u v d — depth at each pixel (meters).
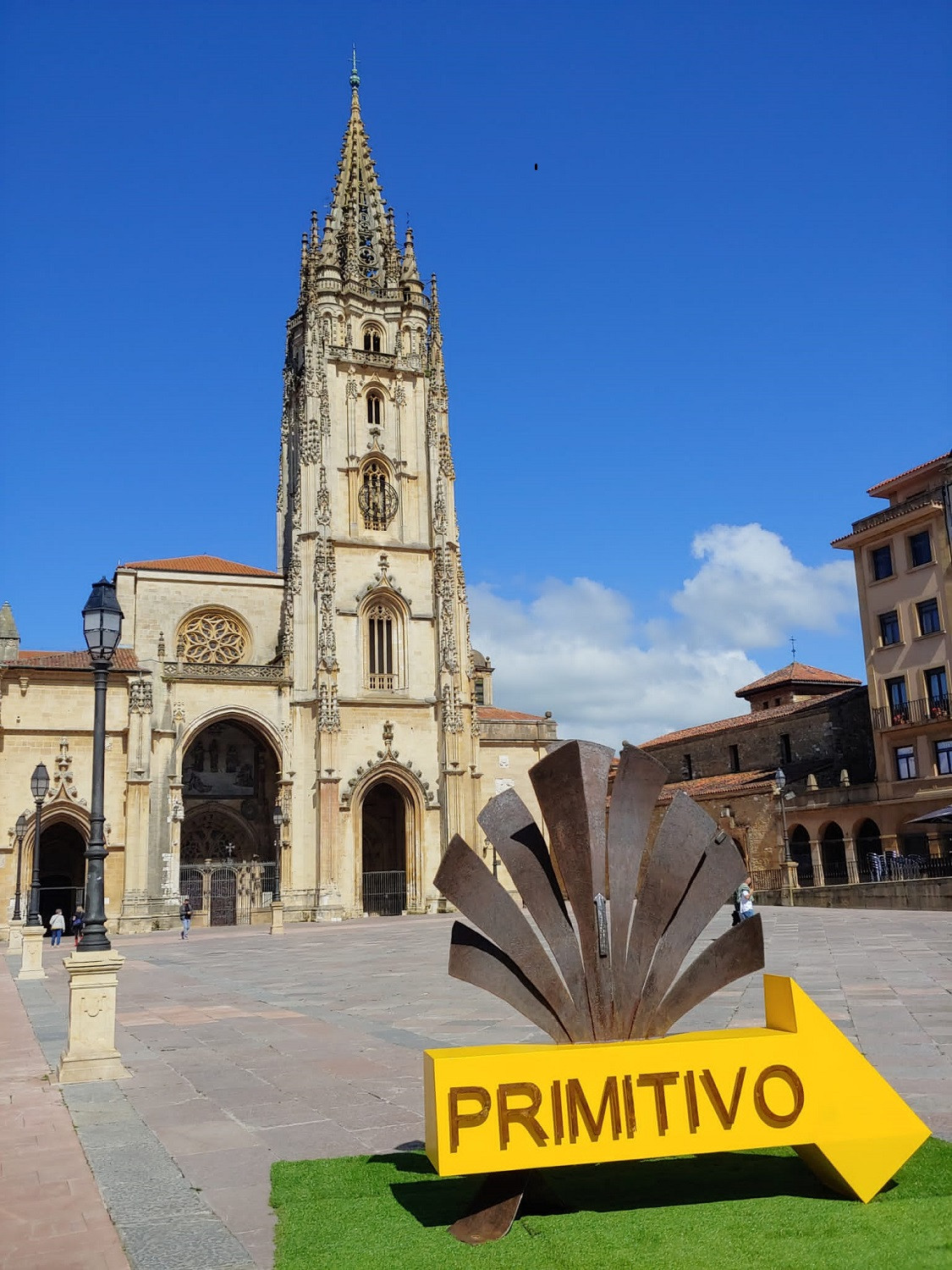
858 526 68.75
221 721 75.56
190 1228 8.57
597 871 9.87
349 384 82.50
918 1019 17.09
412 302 86.19
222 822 80.31
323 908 71.56
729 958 9.95
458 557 83.19
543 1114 8.17
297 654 76.44
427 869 76.88
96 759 17.12
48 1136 11.85
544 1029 9.70
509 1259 7.45
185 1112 12.91
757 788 72.44
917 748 63.47
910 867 56.34
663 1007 9.85
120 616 18.38
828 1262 7.09
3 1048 18.80
